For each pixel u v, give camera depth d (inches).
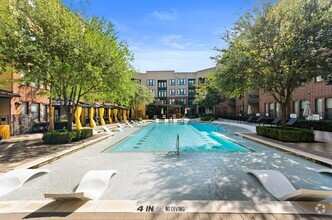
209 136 598.9
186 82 2247.8
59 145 397.1
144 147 432.1
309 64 380.2
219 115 1555.1
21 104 633.0
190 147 426.6
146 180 209.0
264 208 141.9
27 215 134.4
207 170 242.5
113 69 468.1
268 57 410.0
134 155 326.0
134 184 197.9
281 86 445.7
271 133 466.9
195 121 1318.9
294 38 377.1
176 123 1205.7
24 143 424.5
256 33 401.1
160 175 224.5
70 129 487.2
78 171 243.6
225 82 472.4
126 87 582.9
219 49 479.2
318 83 673.0
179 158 303.1
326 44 354.6
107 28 499.5
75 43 393.1
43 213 136.9
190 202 152.6
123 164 271.3
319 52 374.6
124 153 342.0
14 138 505.7
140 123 1184.8
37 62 378.6
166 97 2250.2
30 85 661.3
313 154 293.0
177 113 2041.1
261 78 415.2
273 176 197.2
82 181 191.3
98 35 465.7
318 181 205.9
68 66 386.9
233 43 444.1
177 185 195.5
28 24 377.1
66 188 193.2
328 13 354.6
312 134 403.9
